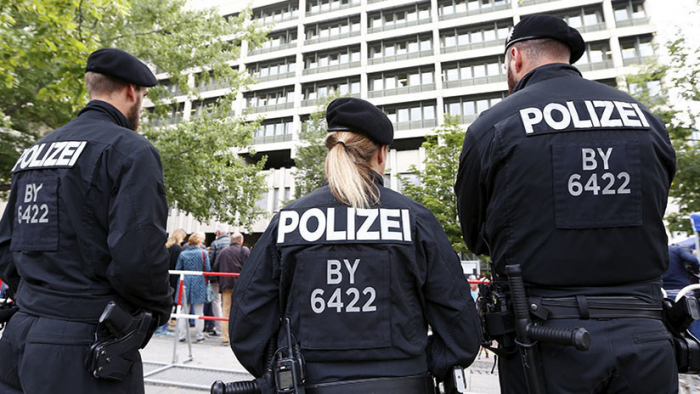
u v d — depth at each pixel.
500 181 1.39
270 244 1.32
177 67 12.27
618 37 27.06
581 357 1.20
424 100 30.86
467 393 3.83
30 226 1.57
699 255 4.07
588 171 1.29
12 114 10.00
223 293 6.43
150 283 1.53
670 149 1.38
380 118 1.45
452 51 31.27
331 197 1.35
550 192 1.30
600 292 1.25
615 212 1.26
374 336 1.19
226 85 14.28
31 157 1.70
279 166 36.34
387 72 32.62
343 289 1.21
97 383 1.45
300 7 35.38
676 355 1.32
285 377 1.13
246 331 1.29
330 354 1.18
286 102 34.50
